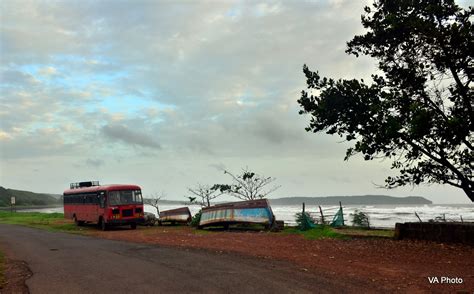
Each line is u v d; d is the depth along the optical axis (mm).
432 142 14641
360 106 15352
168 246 16391
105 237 21734
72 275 10219
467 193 14906
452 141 13797
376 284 8727
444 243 14641
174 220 32312
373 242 15953
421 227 15789
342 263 11570
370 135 15352
